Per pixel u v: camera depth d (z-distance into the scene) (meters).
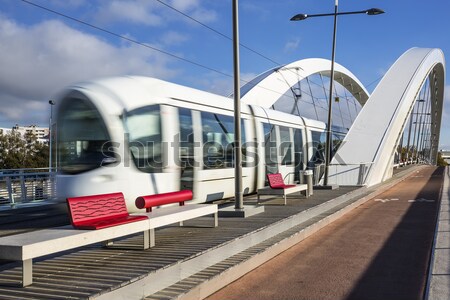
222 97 13.95
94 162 9.65
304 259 7.51
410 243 8.83
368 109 27.25
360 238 9.36
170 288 5.14
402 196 18.41
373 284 6.11
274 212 10.32
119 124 9.72
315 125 21.39
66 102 10.01
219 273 5.82
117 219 5.96
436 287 5.57
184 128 11.48
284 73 32.28
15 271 5.23
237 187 9.73
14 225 10.24
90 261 5.55
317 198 13.81
